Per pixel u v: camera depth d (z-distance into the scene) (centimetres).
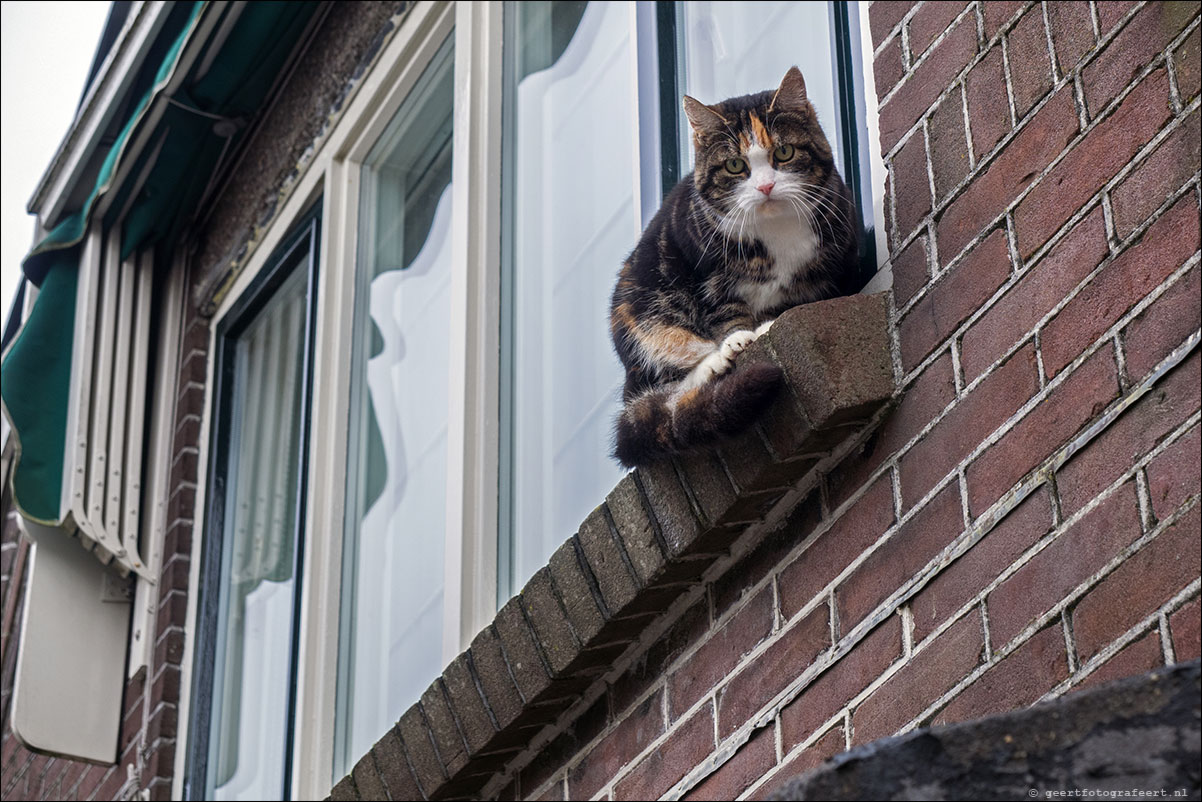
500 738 340
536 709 332
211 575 569
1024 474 230
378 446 485
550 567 327
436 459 438
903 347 264
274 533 534
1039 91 251
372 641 451
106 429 592
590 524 317
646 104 386
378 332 503
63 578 587
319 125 561
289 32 566
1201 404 203
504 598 385
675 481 294
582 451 373
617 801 310
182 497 592
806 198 301
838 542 268
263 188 595
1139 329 217
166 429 615
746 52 402
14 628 772
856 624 258
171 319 637
